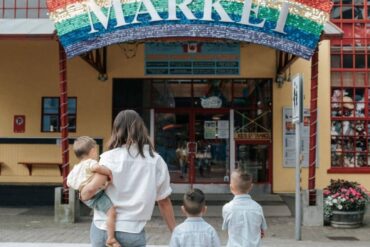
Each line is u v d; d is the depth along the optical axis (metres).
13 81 15.77
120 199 4.15
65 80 11.53
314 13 10.47
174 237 4.53
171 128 15.84
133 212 4.13
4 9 15.69
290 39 10.49
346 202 10.91
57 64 15.76
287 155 15.50
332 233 10.42
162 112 15.82
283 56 14.98
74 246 8.92
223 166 15.70
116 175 4.14
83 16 10.60
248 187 5.45
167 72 15.66
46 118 15.70
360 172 15.39
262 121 15.74
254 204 5.41
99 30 10.57
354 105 15.70
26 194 15.15
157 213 12.55
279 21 10.40
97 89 15.73
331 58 15.74
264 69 15.64
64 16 10.63
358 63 15.77
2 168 15.63
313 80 11.14
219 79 15.81
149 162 4.23
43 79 15.75
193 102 15.81
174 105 15.81
